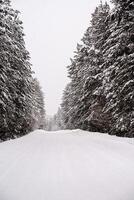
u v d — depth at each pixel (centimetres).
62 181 623
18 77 2139
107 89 1923
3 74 1764
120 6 1652
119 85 1709
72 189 562
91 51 2527
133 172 695
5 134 2103
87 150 1147
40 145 1412
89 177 655
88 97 2675
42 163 842
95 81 2486
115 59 1788
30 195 526
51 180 633
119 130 1767
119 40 1656
